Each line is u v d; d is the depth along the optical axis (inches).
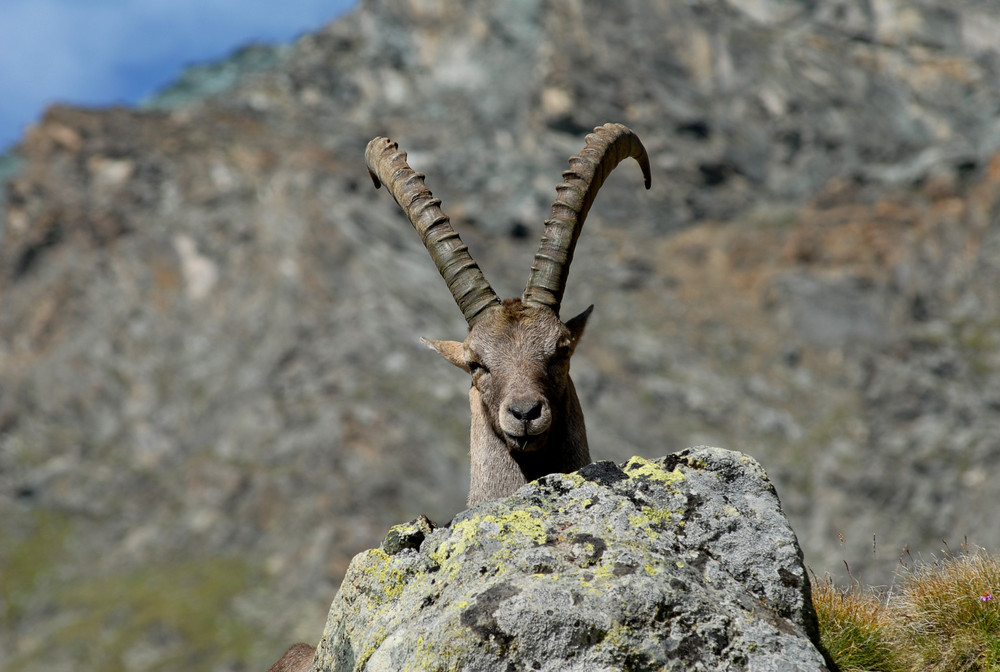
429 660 771.4
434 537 883.4
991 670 1083.9
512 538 847.7
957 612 1168.2
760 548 864.3
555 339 1123.9
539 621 768.3
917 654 1143.6
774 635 791.1
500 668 760.3
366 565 893.8
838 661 1108.5
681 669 762.8
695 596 795.4
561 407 1131.3
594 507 873.5
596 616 770.8
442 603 820.0
